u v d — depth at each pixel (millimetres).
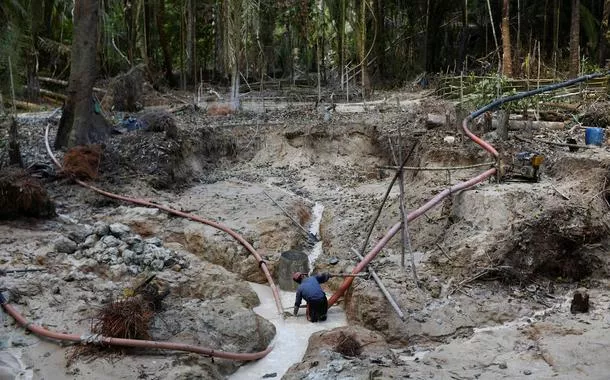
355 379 7523
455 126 16516
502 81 17969
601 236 10508
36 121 19328
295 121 20078
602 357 7750
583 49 27312
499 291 10016
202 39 32969
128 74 21984
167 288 9945
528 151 13430
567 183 11711
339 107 22391
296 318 10359
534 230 10383
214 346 8734
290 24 28656
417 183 14438
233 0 21609
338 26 26969
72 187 13805
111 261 10461
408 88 28922
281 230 12789
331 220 13922
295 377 7887
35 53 24234
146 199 13812
